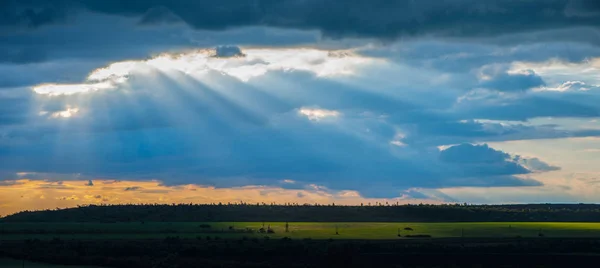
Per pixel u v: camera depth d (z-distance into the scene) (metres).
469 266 176.75
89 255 181.12
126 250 189.00
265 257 183.62
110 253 186.38
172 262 165.75
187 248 191.00
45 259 170.38
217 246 194.62
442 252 191.38
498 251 195.25
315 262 171.12
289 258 181.50
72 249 190.00
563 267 177.25
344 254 159.38
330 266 158.50
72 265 162.88
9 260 171.50
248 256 185.12
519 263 180.75
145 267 162.38
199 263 166.25
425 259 183.38
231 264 165.62
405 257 184.25
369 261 171.50
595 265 178.62
